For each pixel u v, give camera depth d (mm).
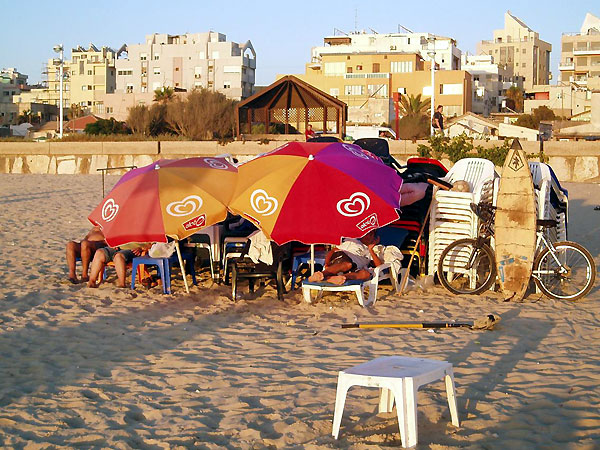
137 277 10461
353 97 87250
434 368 4789
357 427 4949
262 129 44656
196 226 9148
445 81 85750
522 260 9328
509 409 5250
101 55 135250
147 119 62062
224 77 114375
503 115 92062
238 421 5094
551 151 32688
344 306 9070
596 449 4508
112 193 9766
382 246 9852
